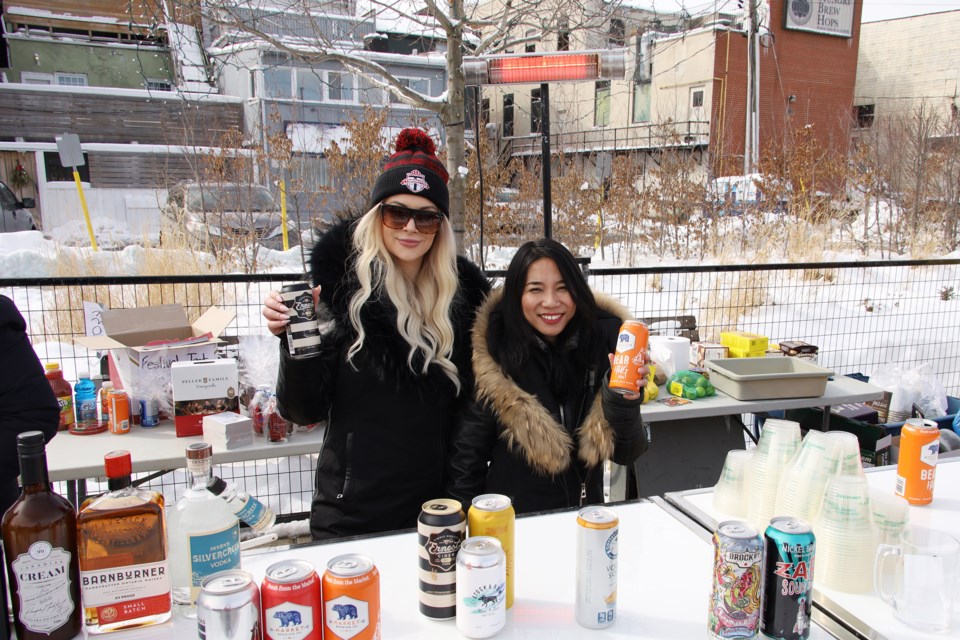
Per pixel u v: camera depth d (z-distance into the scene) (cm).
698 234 996
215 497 129
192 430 281
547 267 199
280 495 380
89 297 530
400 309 196
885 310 745
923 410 421
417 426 200
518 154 1091
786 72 2023
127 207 1416
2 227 1136
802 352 404
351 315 195
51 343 523
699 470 350
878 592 143
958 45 2447
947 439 340
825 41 2072
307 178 909
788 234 978
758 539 121
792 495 161
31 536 113
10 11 1716
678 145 1177
